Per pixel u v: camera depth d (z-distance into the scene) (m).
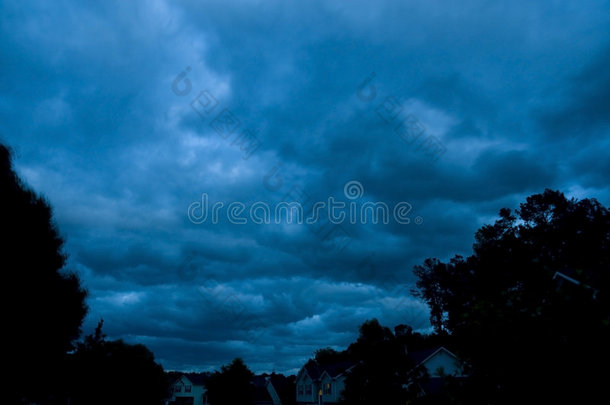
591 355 5.65
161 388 32.88
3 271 16.98
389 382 14.70
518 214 52.72
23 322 17.69
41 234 18.64
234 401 44.25
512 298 6.88
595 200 47.97
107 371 25.55
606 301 5.76
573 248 44.03
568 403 5.74
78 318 20.58
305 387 56.50
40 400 20.28
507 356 6.35
